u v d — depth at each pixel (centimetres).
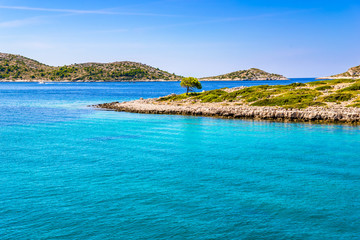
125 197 2631
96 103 12325
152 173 3259
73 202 2528
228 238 2025
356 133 5422
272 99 8888
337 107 7456
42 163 3619
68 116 8112
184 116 8106
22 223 2198
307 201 2558
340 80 11262
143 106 9756
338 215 2320
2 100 13712
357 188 2828
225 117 7812
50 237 2034
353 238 2020
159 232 2094
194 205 2484
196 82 11881
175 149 4331
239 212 2367
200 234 2070
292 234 2067
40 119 7494
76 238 2027
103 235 2061
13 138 5103
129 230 2120
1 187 2841
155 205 2483
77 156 3941
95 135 5388
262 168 3434
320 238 2022
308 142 4738
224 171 3331
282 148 4366
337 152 4106
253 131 5750
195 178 3103
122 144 4650
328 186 2880
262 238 2025
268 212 2367
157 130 5903
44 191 2750
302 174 3225
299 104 8031
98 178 3097
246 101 9344
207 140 4941
